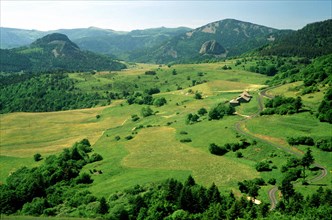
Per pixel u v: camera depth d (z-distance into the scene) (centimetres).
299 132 15862
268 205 10119
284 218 8738
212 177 12975
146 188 12438
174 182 11212
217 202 10331
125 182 13488
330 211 8762
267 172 13000
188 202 10400
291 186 10188
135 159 16400
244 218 9144
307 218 8606
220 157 15388
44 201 13012
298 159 12888
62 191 14038
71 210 12144
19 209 13250
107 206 11562
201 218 9650
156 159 15988
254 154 15050
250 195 10619
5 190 14362
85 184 14525
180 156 16012
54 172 15700
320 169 12600
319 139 14462
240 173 13150
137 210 10888
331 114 16175
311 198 9481
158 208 10400
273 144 15488
